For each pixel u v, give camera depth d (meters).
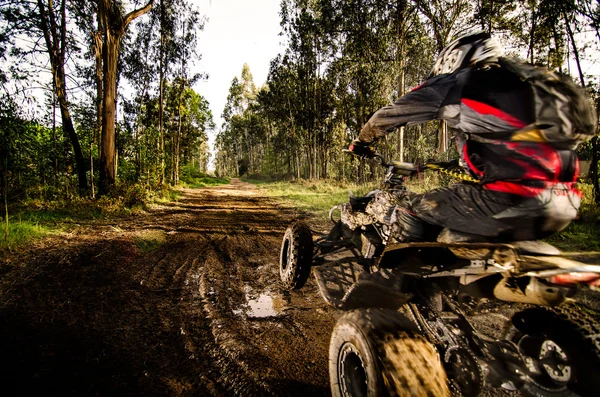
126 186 16.12
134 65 26.84
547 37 12.65
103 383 3.09
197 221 12.48
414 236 2.36
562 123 1.73
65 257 6.80
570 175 1.86
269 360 3.49
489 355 2.36
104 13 15.58
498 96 1.89
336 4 23.39
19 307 4.62
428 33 19.64
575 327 2.18
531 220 1.87
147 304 4.89
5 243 7.27
